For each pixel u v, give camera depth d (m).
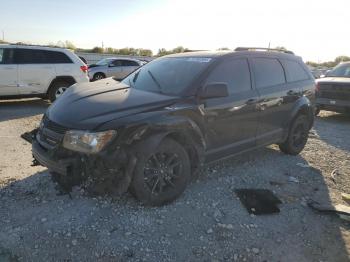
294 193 4.95
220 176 5.28
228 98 4.96
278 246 3.69
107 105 4.18
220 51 5.47
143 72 5.46
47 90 11.30
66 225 3.74
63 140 3.89
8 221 3.78
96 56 34.09
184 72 4.93
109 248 3.44
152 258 3.36
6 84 10.61
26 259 3.25
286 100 6.09
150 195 4.13
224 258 3.45
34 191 4.42
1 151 6.01
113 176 3.82
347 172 5.95
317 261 3.50
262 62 5.80
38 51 11.11
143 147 3.98
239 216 4.19
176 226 3.87
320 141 7.99
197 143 4.57
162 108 4.23
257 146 5.69
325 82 10.80
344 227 4.14
